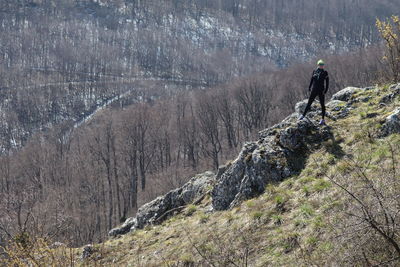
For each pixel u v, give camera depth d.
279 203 11.37
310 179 11.77
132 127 67.69
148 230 16.20
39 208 28.02
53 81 154.88
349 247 7.52
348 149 12.42
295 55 198.00
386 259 6.86
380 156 11.01
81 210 45.78
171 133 79.56
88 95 143.62
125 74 171.12
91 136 72.19
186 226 14.40
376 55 62.50
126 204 60.41
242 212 12.33
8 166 66.25
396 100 13.90
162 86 154.00
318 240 8.84
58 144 80.25
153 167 74.69
